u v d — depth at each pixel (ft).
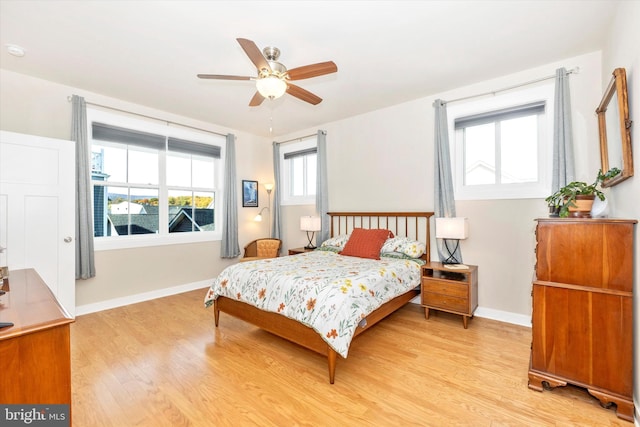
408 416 5.36
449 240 11.03
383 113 13.00
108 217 12.18
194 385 6.31
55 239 9.37
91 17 6.81
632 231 5.30
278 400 5.82
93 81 10.26
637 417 5.04
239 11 6.62
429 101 11.68
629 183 5.81
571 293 5.80
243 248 16.53
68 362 3.38
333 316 6.45
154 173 13.46
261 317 8.10
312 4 6.41
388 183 12.89
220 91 11.12
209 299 9.52
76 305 10.78
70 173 9.72
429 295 10.09
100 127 11.51
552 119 9.20
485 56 8.71
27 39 7.73
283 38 7.70
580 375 5.70
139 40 7.79
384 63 9.07
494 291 10.19
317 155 15.05
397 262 10.16
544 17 6.91
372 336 8.79
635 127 5.45
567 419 5.27
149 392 6.06
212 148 15.37
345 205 14.47
